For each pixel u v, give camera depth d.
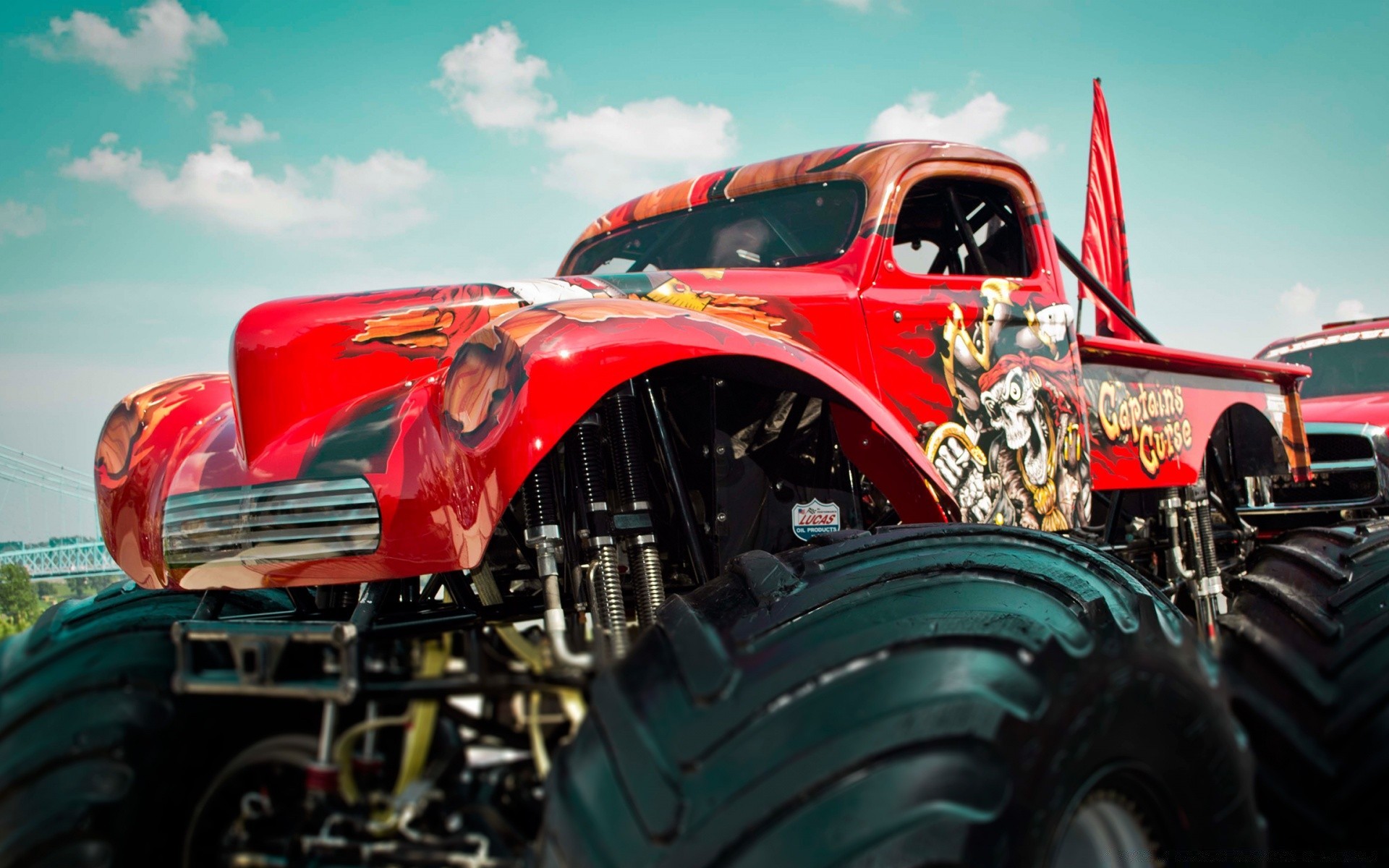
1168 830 1.22
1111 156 6.26
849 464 2.45
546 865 1.12
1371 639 1.88
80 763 1.39
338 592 2.36
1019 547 1.64
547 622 1.69
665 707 1.17
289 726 1.36
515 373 1.70
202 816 1.40
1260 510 4.84
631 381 1.92
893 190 2.82
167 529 2.06
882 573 1.50
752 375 2.18
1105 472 3.55
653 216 3.31
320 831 1.30
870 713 1.09
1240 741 1.33
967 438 2.84
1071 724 1.12
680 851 1.01
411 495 1.86
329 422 2.04
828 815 0.99
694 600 1.53
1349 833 1.51
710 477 2.23
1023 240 3.29
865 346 2.65
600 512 1.80
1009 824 1.01
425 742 1.29
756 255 2.98
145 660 1.53
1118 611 1.45
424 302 2.21
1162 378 3.90
